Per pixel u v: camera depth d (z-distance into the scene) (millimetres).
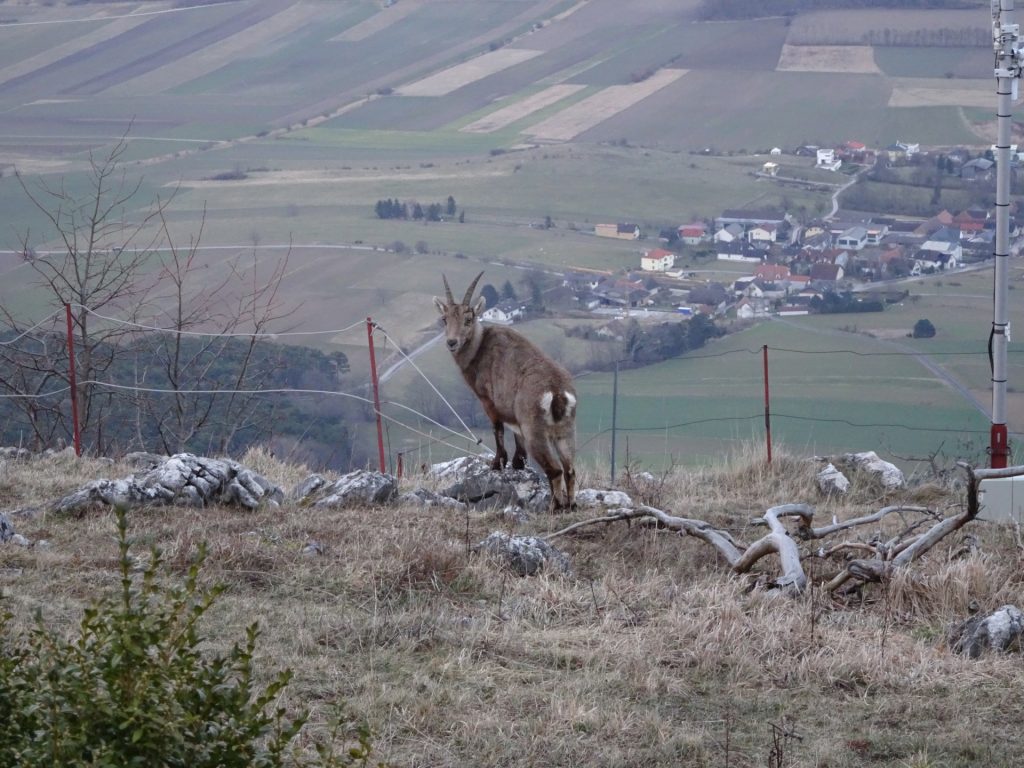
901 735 26047
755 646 30984
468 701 27031
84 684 16812
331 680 27609
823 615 34594
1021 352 151875
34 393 72188
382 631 30797
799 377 141500
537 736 25344
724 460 59281
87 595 32406
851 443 108562
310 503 46219
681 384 137875
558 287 198750
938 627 33906
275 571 35562
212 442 74125
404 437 99250
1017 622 31797
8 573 33906
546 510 47219
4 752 16453
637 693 28109
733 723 26625
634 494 51438
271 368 78188
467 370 49000
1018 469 36844
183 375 78250
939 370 142875
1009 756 24891
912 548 37688
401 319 172250
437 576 35688
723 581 38156
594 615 33688
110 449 64125
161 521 40969
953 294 194500
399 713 26016
